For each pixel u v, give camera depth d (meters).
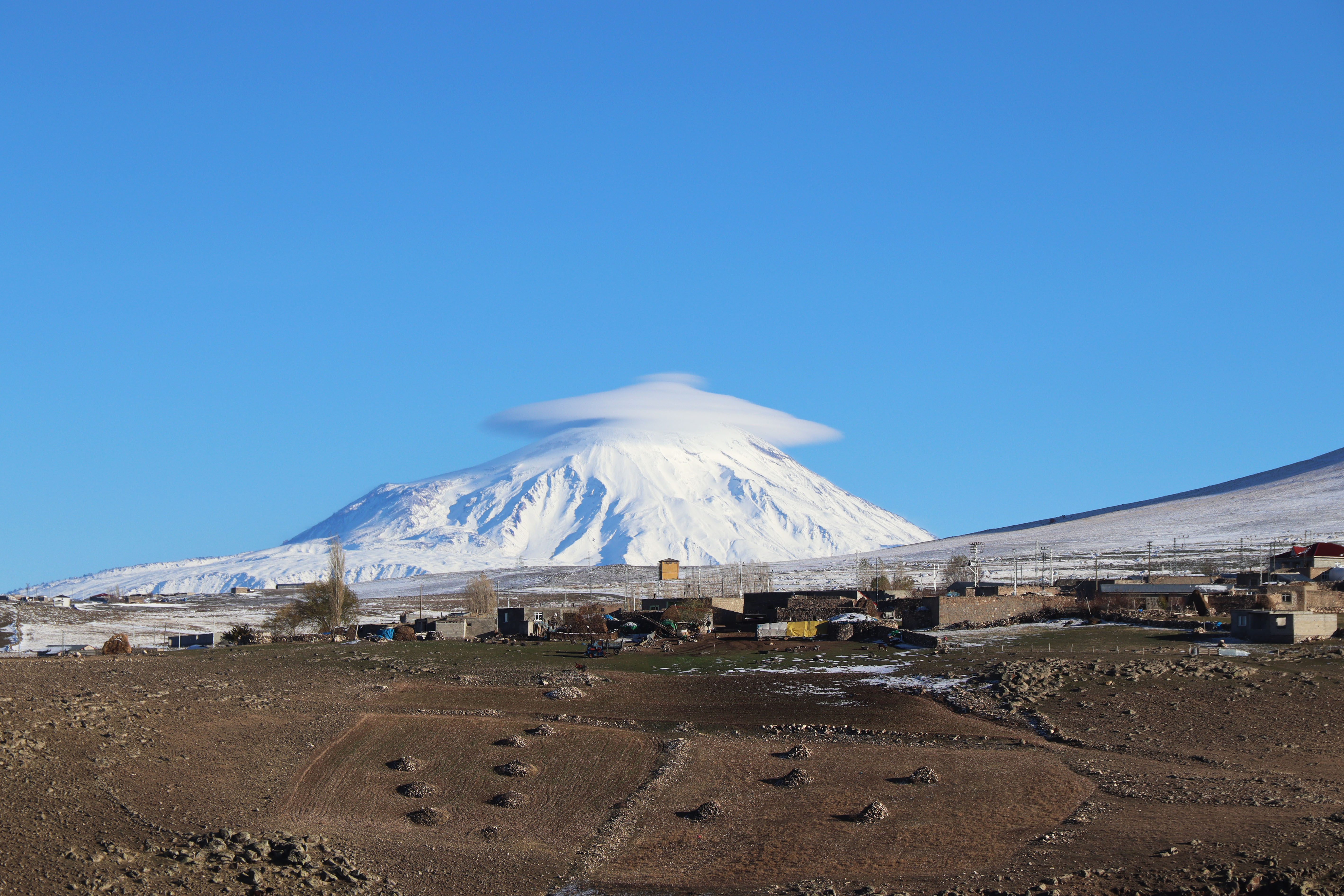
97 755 60.16
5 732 61.06
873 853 52.91
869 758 66.56
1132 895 45.97
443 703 80.62
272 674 90.88
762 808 59.09
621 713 78.00
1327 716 70.06
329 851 52.56
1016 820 55.88
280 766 63.88
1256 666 81.50
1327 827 51.06
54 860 47.25
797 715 76.38
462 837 55.94
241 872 48.78
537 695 83.25
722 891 49.78
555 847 55.06
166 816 54.25
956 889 48.09
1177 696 75.44
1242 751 65.25
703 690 84.06
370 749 67.94
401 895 49.16
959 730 71.75
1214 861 47.91
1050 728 70.94
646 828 57.03
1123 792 58.53
